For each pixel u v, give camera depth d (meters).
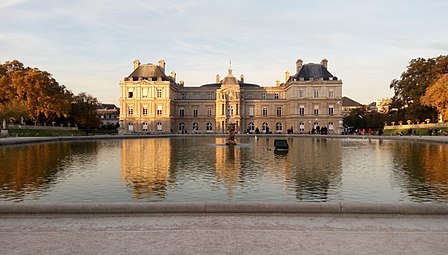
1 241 10.76
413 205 13.38
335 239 10.90
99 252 9.84
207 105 141.38
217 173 26.05
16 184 21.86
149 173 26.09
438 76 91.44
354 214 13.43
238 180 23.31
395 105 115.50
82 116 118.69
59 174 25.56
